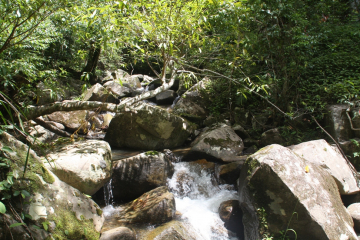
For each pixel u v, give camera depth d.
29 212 2.09
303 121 5.32
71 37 8.58
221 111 6.64
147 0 3.35
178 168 4.64
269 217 3.00
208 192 4.32
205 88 6.86
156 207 3.39
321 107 4.97
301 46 5.11
